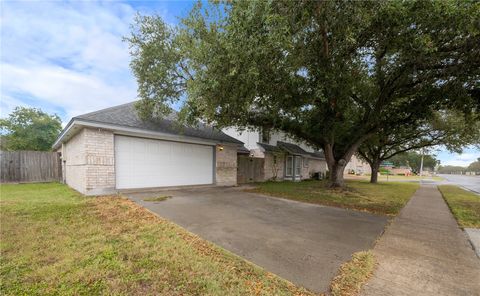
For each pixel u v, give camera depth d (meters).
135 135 9.20
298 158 20.48
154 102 9.26
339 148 12.70
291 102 7.89
